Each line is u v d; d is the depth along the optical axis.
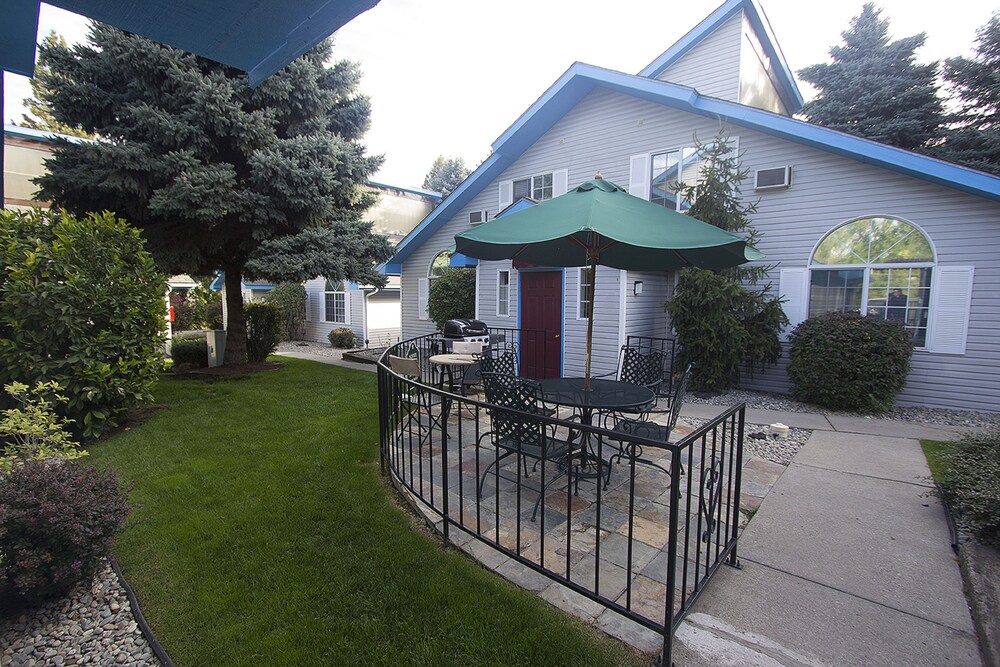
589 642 2.13
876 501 3.59
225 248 9.14
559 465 4.17
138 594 2.54
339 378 8.73
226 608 2.39
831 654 2.08
